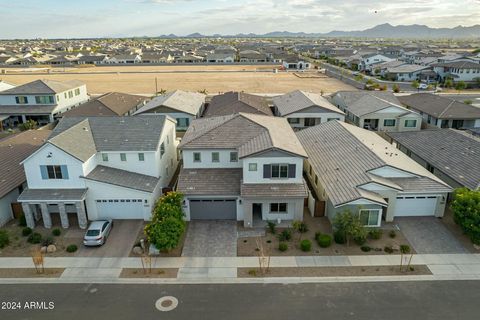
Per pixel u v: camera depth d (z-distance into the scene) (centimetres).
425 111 5641
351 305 2123
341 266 2494
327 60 18012
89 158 3055
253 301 2167
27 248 2739
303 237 2850
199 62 17388
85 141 3228
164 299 2194
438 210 3072
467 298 2177
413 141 4247
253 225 3030
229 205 3117
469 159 3456
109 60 17388
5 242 2748
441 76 10894
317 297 2194
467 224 2638
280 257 2600
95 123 3556
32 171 2942
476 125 5350
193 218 3158
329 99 7056
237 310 2094
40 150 2891
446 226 2970
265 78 12206
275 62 16838
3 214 3050
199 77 12450
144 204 3070
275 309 2098
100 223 2878
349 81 10906
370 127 5481
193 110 5894
